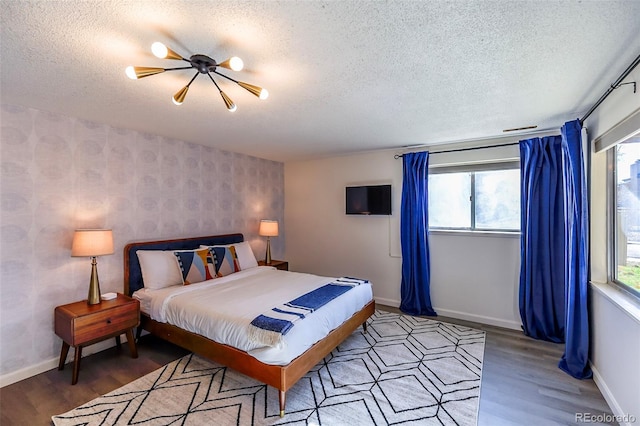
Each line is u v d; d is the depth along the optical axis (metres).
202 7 1.25
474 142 3.65
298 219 5.23
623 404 1.89
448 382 2.37
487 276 3.62
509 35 1.47
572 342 2.52
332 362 2.68
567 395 2.21
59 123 2.65
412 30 1.42
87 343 2.43
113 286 3.05
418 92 2.18
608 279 2.38
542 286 3.18
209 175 4.06
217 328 2.33
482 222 3.74
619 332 1.97
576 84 2.04
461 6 1.25
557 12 1.29
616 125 2.04
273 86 2.07
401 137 3.52
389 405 2.09
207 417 1.97
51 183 2.61
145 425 1.89
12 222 2.41
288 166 5.32
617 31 1.43
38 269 2.54
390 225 4.31
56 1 1.19
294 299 2.70
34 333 2.52
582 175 2.43
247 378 2.43
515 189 3.54
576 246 2.49
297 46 1.56
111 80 1.96
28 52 1.59
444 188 3.97
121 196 3.11
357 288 3.14
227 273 3.62
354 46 1.56
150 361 2.72
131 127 3.10
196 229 3.89
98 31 1.41
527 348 2.96
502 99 2.32
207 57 1.64
